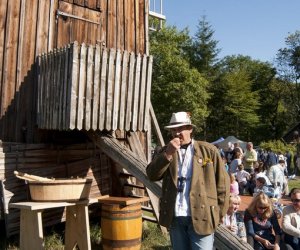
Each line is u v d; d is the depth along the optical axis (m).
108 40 9.40
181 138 4.00
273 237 6.20
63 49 7.25
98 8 9.23
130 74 7.60
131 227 6.68
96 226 8.47
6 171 7.40
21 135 7.87
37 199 6.15
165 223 3.90
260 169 14.32
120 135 8.95
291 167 24.62
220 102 55.09
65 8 8.61
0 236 7.57
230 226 6.45
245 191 14.53
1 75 7.67
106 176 9.11
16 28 7.88
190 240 3.88
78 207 6.49
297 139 18.81
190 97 40.97
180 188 3.90
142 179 6.81
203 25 55.34
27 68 7.99
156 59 41.50
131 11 9.95
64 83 7.14
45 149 8.08
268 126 61.44
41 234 5.91
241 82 54.78
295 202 6.41
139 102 7.74
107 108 7.26
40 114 7.83
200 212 3.78
